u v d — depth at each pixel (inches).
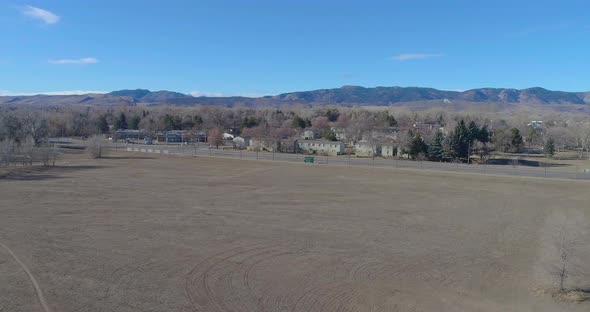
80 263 1154.0
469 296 984.9
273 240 1385.3
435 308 924.6
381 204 1959.9
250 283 1040.8
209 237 1407.5
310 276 1091.3
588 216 1721.2
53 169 3083.2
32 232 1434.5
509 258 1241.4
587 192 2284.7
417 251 1299.2
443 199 2087.8
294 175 2856.8
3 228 1477.6
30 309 891.4
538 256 1252.5
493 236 1465.3
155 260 1184.8
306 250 1291.8
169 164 3452.3
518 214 1786.4
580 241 1178.0
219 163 3523.6
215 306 917.2
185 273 1095.6
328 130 5895.7
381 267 1161.4
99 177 2701.8
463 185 2487.7
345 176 2817.4
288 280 1063.6
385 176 2822.3
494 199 2094.0
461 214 1781.5
